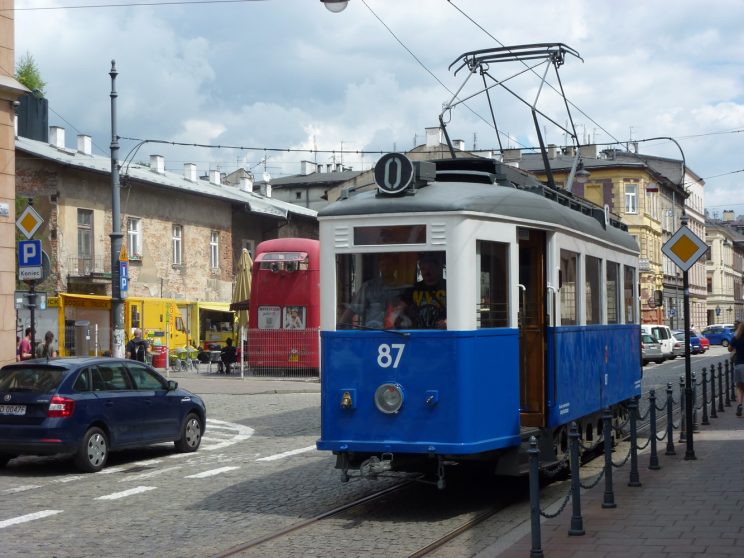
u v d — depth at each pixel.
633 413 12.09
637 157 77.94
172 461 15.74
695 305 104.56
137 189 47.25
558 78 15.62
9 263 21.11
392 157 10.75
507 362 10.88
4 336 20.92
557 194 13.15
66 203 42.41
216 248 54.12
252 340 36.00
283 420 21.81
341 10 13.71
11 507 11.67
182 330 45.25
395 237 10.58
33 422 14.23
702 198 110.50
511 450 10.96
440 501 11.52
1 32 20.91
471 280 10.41
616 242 15.47
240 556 8.78
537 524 8.09
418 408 10.33
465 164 11.90
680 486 11.91
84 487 13.19
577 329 12.84
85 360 15.22
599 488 12.01
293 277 35.97
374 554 8.79
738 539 8.76
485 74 15.83
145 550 9.15
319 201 81.19
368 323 10.62
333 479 13.28
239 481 13.34
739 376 21.02
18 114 48.28
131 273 46.53
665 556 8.16
